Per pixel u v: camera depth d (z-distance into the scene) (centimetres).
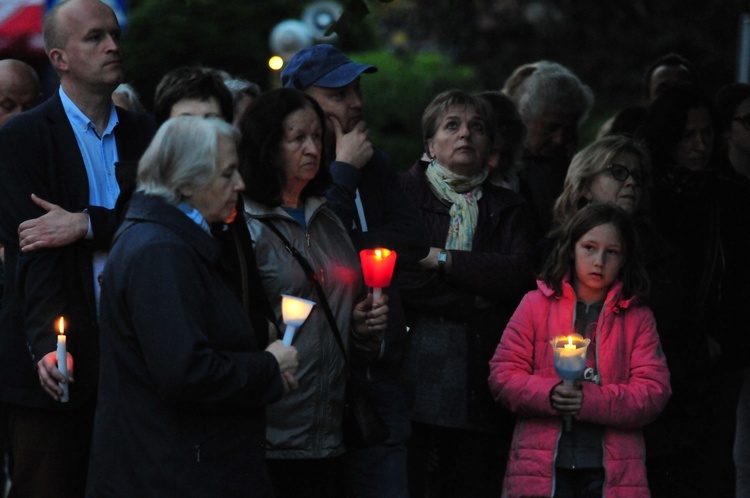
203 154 1027
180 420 1021
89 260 1265
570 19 5419
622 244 1356
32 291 1242
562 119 1812
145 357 1005
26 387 1279
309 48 1416
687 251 1552
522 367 1367
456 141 1508
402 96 4106
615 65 5278
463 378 1470
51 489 1289
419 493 1495
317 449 1207
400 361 1364
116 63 1300
